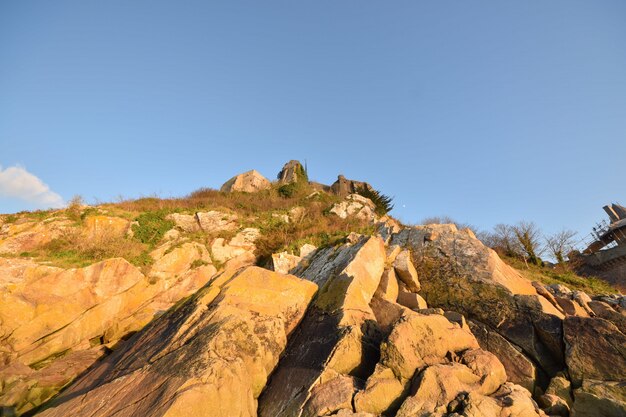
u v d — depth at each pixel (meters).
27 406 8.38
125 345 9.98
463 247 11.87
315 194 28.94
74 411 6.37
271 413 6.59
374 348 8.12
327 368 7.02
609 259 22.72
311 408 6.16
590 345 7.46
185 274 17.09
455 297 10.53
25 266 13.23
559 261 23.27
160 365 6.80
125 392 6.38
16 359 11.44
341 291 9.46
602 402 6.20
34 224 16.25
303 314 9.64
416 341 7.46
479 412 5.60
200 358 6.48
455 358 7.44
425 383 6.41
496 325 9.19
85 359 11.02
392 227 15.70
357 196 29.31
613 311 9.46
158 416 5.12
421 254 12.50
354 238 14.05
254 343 7.62
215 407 5.70
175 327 8.27
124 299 14.62
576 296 10.50
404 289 11.55
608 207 30.25
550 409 6.64
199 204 23.31
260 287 9.61
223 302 8.59
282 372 7.71
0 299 11.95
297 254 16.36
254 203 25.97
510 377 7.89
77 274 13.88
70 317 13.03
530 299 9.12
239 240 19.72
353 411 6.08
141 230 18.28
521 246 21.89
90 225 17.30
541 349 8.32
